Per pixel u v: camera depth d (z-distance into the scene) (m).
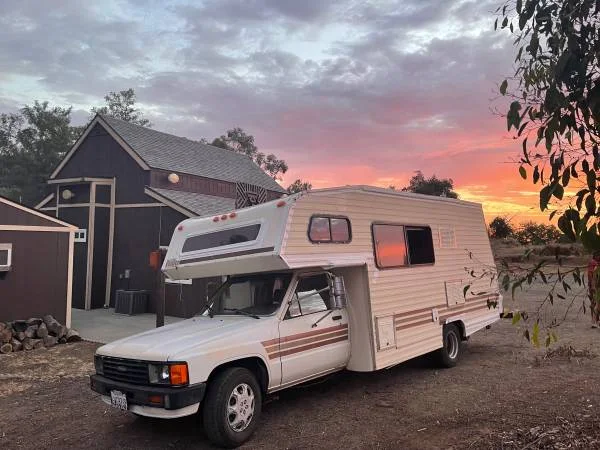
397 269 7.30
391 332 6.91
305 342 6.04
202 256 6.52
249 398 5.33
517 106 2.98
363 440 5.16
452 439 5.02
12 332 10.74
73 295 17.69
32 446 5.41
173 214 16.88
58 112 45.06
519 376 7.41
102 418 6.27
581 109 2.79
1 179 43.00
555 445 4.57
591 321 11.82
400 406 6.24
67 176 19.56
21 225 11.95
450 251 8.68
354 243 6.69
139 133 19.98
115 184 18.31
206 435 5.29
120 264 17.83
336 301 6.24
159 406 4.82
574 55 2.79
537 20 2.99
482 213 9.97
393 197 7.61
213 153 23.45
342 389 7.11
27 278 12.02
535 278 3.14
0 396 7.38
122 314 16.09
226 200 19.47
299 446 5.09
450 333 8.32
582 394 6.29
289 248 5.80
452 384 7.18
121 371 5.31
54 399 7.16
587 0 2.82
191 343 5.15
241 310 6.28
